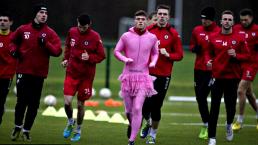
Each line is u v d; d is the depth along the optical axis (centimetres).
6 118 4459
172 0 13862
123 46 3372
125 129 4134
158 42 3694
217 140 3816
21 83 3400
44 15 3394
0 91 3503
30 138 3459
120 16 14512
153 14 3862
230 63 3531
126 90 3347
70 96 3550
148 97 3538
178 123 4634
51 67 8138
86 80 3591
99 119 4609
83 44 3559
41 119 4509
